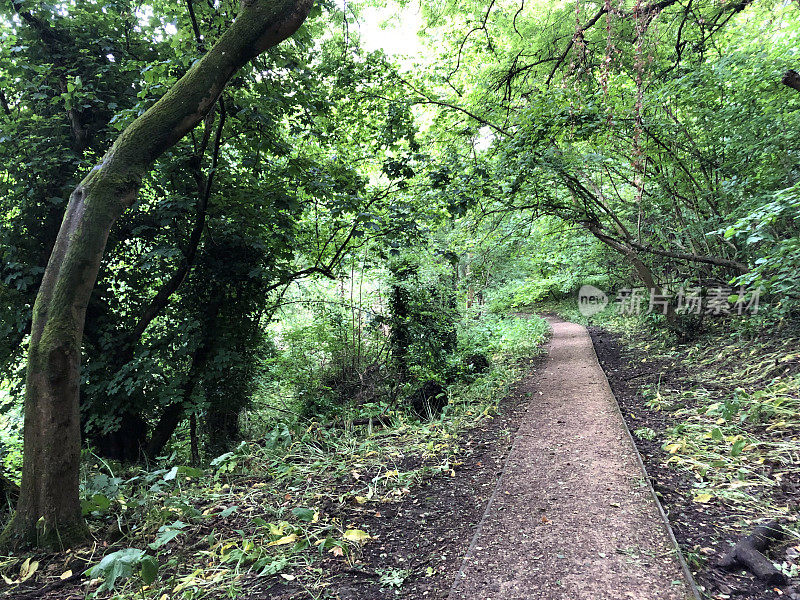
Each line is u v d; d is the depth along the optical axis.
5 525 3.38
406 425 5.98
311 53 7.04
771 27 7.67
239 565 2.70
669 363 7.82
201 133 6.68
